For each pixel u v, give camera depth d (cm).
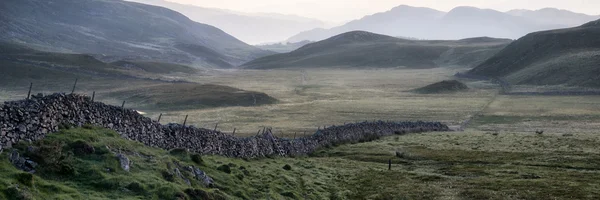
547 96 17738
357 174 4641
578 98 16675
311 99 17562
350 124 8112
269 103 15788
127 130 3306
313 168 4756
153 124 3641
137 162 2731
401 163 5588
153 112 13050
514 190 3934
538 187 4031
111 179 2370
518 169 4969
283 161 4991
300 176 4184
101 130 3033
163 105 14312
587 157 5503
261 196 3145
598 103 15012
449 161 5641
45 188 2092
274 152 5284
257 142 5009
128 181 2412
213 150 4184
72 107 2902
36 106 2575
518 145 6812
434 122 10781
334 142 7094
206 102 15000
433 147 6894
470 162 5550
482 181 4341
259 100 15875
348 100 17175
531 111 13662
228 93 16538
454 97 18325
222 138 4406
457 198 3725
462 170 4988
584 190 3866
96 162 2517
